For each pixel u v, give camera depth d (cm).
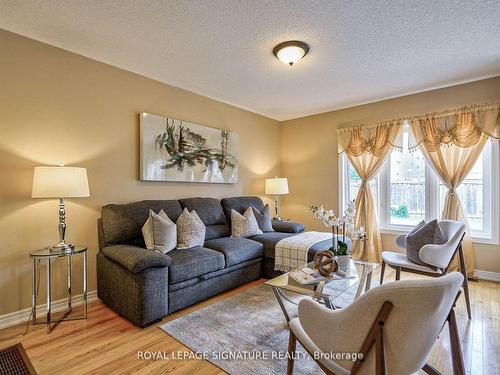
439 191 374
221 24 225
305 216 500
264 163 501
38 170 224
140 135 321
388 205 415
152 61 292
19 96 239
